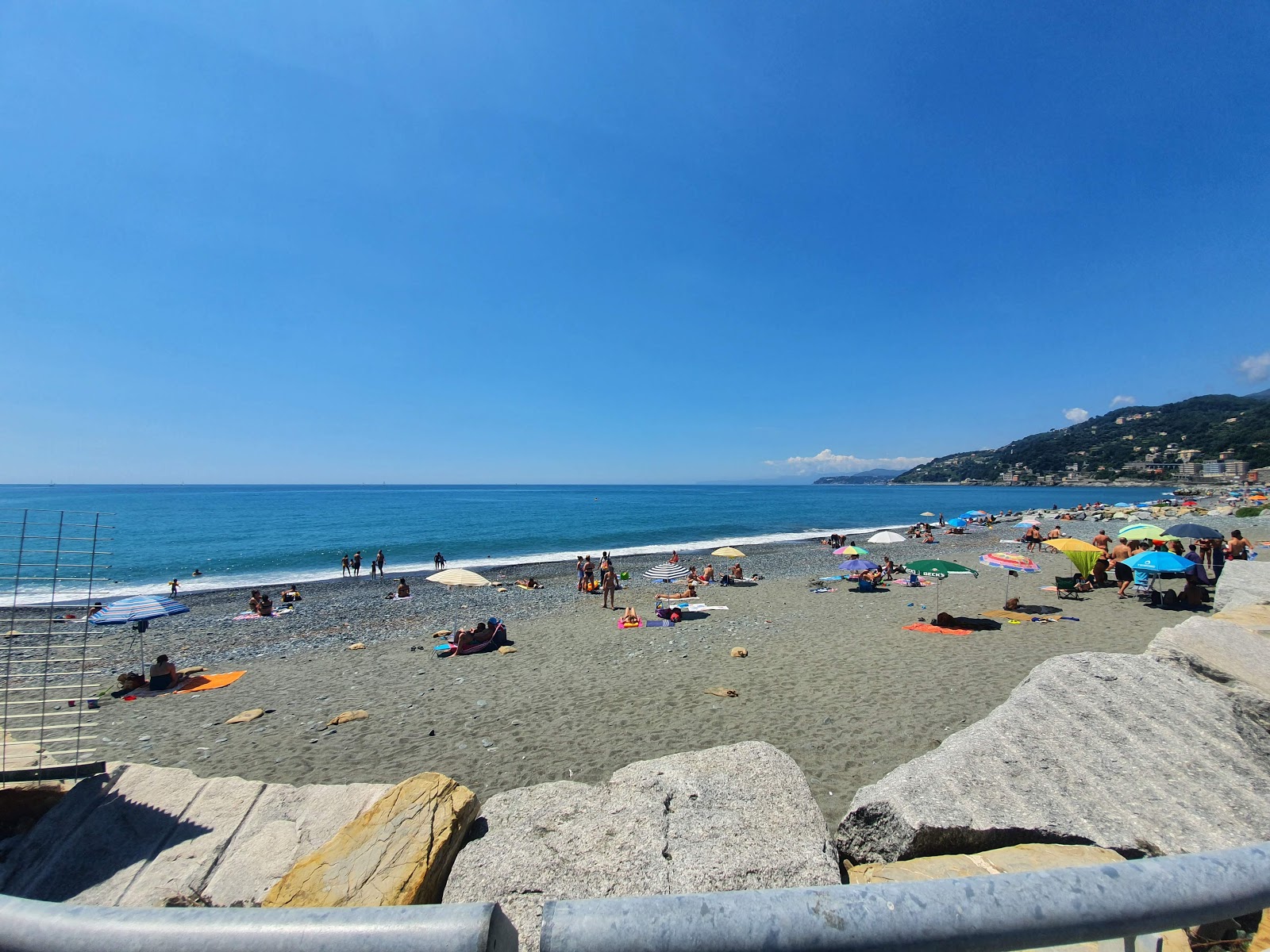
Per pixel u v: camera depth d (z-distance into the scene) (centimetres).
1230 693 497
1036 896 107
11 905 111
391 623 1975
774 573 2941
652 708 998
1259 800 394
